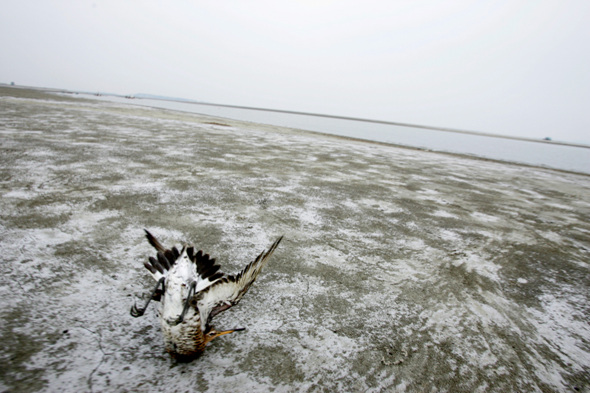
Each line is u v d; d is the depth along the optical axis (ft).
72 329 9.61
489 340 11.21
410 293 13.57
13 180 21.74
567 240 22.09
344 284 13.65
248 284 8.89
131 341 9.46
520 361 10.36
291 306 11.84
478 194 33.27
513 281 15.56
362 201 25.73
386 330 11.14
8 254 13.00
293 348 9.86
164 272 8.25
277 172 32.78
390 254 16.92
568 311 13.44
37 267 12.39
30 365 8.21
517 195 35.14
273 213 20.93
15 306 10.22
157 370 8.57
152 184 24.21
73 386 7.81
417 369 9.59
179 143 44.24
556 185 45.50
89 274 12.38
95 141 38.88
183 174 28.04
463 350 10.59
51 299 10.76
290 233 18.13
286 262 14.88
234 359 9.23
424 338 10.96
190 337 8.04
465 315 12.50
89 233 15.58
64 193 20.44
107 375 8.23
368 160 47.55
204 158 35.70
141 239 15.56
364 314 11.85
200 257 8.39
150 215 18.48
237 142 51.65
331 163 41.50
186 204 20.84
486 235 21.31
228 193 24.06
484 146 133.49
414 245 18.38
